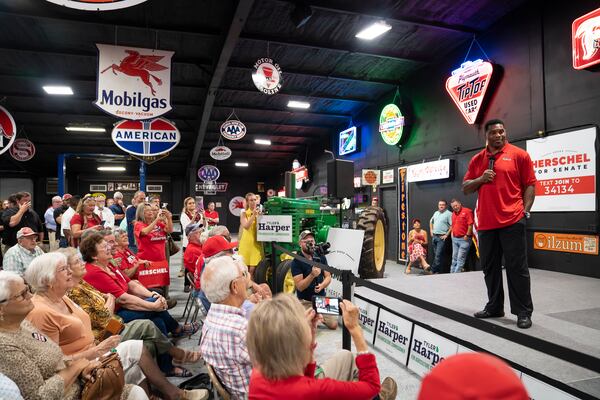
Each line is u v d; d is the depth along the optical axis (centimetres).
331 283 482
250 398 125
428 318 328
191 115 1279
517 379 44
